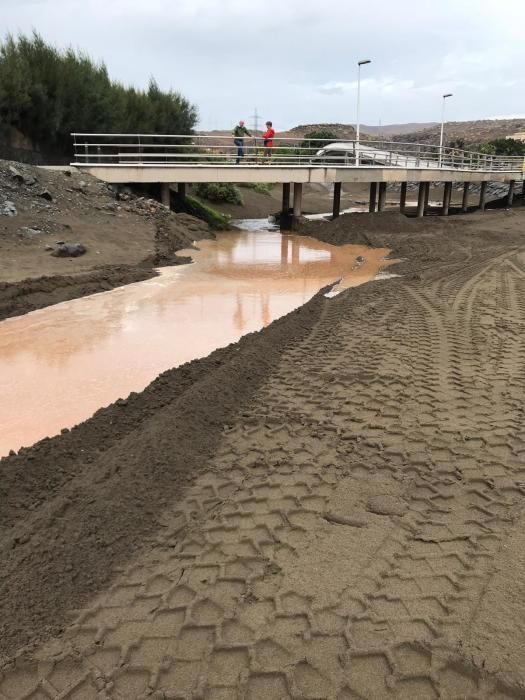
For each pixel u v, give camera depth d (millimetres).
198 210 21984
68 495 3865
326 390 5793
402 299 9711
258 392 5789
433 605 2947
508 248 15477
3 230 12234
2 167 14641
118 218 15648
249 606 2980
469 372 6230
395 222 19922
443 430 4871
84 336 7922
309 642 2742
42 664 2662
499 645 2682
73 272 10906
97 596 3084
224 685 2547
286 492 4008
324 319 8719
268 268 13461
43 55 21062
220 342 7738
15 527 3639
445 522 3652
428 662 2627
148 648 2744
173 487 4082
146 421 5105
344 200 37062
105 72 25109
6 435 5156
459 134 83562
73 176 17078
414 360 6605
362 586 3096
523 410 5262
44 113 20734
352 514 3748
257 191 31906
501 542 3439
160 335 8031
